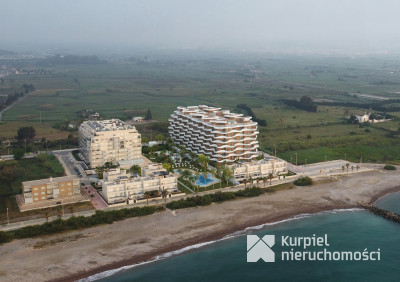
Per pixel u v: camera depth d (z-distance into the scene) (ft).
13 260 561.84
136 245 608.60
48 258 567.59
